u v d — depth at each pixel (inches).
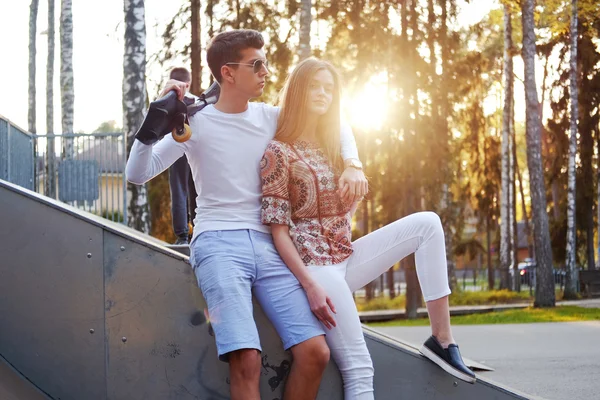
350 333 137.4
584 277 1188.5
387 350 147.5
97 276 138.2
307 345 132.0
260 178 138.3
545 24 1273.4
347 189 141.7
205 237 134.7
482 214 1498.5
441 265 147.7
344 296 137.3
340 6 871.1
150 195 865.5
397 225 148.3
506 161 1387.8
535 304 890.7
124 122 579.5
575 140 1143.0
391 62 892.6
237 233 134.9
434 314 148.7
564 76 1302.9
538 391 274.4
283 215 135.4
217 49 137.6
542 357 378.3
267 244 136.9
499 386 150.6
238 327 127.5
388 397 147.3
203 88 777.6
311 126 144.5
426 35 906.1
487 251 1590.8
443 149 909.2
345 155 145.4
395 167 906.7
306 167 140.3
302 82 141.6
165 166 137.9
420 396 148.0
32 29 995.3
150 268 138.9
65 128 840.3
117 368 138.1
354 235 1208.8
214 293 130.0
